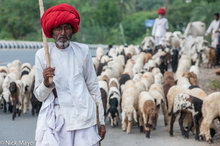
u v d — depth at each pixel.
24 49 24.58
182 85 9.52
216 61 20.12
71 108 3.40
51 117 3.37
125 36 49.31
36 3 40.03
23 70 12.29
